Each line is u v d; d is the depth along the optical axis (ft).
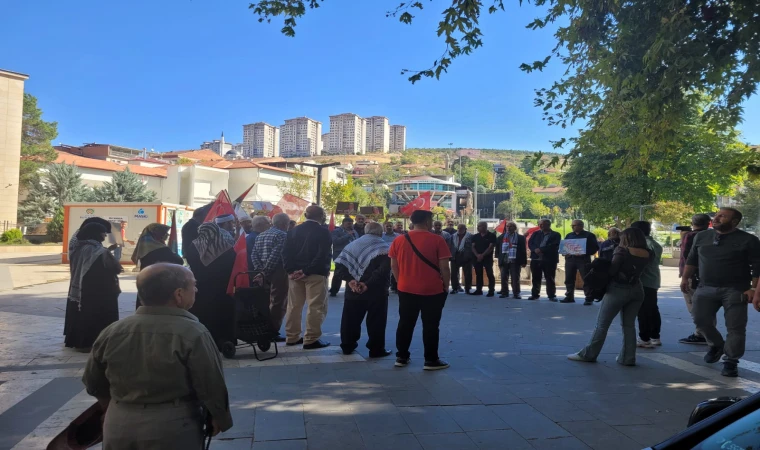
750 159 23.80
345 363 19.62
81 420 8.07
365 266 20.48
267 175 182.29
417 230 19.04
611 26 23.65
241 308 20.07
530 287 48.08
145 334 7.24
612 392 16.34
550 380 17.60
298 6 22.63
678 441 6.37
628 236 19.70
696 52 19.36
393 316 30.89
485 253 39.81
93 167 150.20
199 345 7.33
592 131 24.38
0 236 112.47
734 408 6.38
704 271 19.24
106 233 21.94
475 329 26.63
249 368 18.76
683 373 18.74
